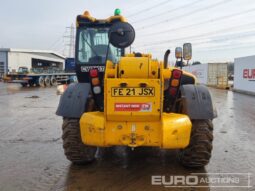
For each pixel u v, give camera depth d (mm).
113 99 4043
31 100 16578
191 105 4590
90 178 4594
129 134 4141
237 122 9484
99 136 4152
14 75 29703
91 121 4203
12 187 4266
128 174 4766
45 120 9828
